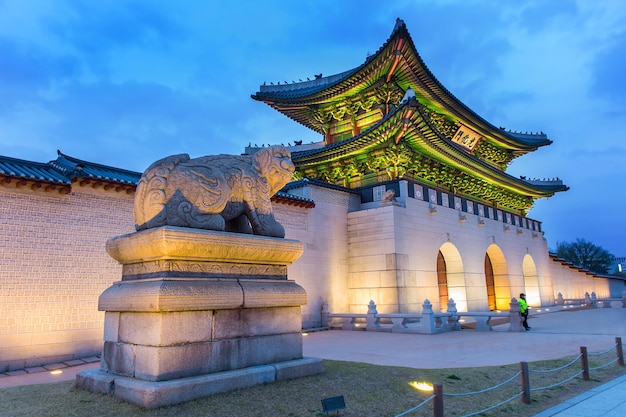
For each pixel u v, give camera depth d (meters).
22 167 16.28
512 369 10.89
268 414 6.26
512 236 40.72
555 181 48.62
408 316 21.19
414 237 28.61
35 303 15.26
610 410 7.75
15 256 15.07
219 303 7.58
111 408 6.43
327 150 31.33
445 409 7.19
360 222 28.59
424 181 33.34
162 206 7.77
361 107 35.16
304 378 8.47
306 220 26.55
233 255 8.17
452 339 18.06
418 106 26.11
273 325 8.59
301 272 25.45
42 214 15.92
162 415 6.05
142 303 7.09
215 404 6.57
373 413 6.61
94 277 16.86
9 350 14.44
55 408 6.56
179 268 7.50
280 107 38.38
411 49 29.83
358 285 27.92
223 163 9.11
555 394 8.99
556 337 18.16
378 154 30.36
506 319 27.44
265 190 9.38
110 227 17.62
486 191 40.38
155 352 6.83
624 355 13.72
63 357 15.57
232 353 7.79
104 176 17.53
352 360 12.66
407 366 11.41
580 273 53.25
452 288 32.62
